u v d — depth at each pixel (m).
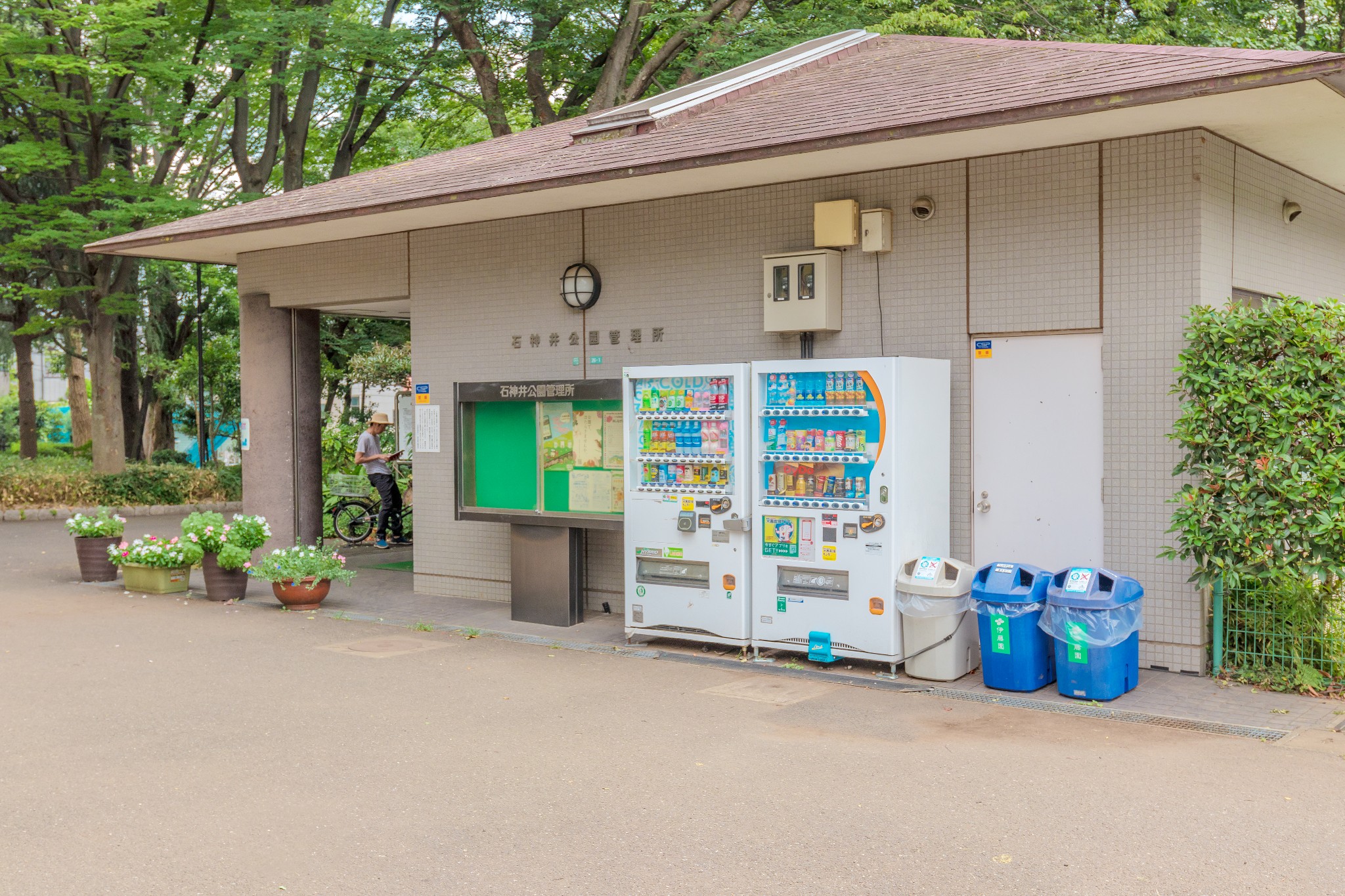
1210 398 6.95
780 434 8.00
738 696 7.16
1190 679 7.36
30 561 14.22
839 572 7.76
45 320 20.91
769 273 8.90
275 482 13.09
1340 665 7.14
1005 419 8.13
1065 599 6.94
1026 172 7.95
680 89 11.42
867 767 5.66
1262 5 19.00
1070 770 5.58
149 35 18.83
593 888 4.23
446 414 11.30
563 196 9.56
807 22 19.55
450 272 11.22
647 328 9.88
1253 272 8.22
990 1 18.42
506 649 8.71
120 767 5.72
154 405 30.11
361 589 11.91
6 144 19.33
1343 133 7.52
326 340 21.11
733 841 4.69
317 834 4.79
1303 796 5.14
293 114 20.28
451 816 5.01
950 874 4.33
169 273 24.91
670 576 8.56
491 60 21.88
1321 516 6.49
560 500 9.62
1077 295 7.78
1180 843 4.59
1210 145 7.39
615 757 5.86
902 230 8.49
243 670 7.95
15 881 4.30
